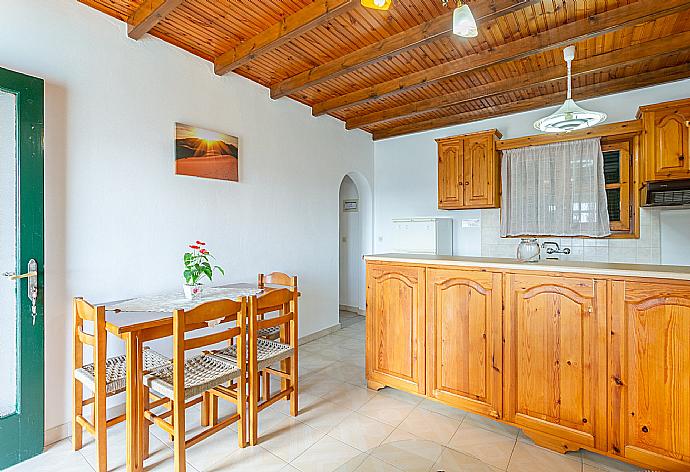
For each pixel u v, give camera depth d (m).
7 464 2.02
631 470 1.98
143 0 2.47
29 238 2.11
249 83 3.67
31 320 2.11
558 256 4.16
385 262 2.96
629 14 2.39
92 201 2.47
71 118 2.37
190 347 1.97
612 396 1.98
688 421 1.78
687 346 1.78
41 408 2.15
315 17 2.47
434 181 5.20
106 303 2.48
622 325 1.95
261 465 2.05
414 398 2.89
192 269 2.65
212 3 2.50
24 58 2.16
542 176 4.10
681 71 3.38
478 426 2.46
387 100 4.34
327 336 4.67
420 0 2.43
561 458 2.10
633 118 3.80
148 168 2.81
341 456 2.13
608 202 3.82
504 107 4.44
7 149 2.06
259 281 3.34
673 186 3.22
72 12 2.38
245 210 3.61
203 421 2.46
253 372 2.27
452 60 3.30
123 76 2.66
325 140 4.73
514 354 2.30
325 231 4.70
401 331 2.85
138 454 1.99
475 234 4.82
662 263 3.60
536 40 2.81
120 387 2.08
